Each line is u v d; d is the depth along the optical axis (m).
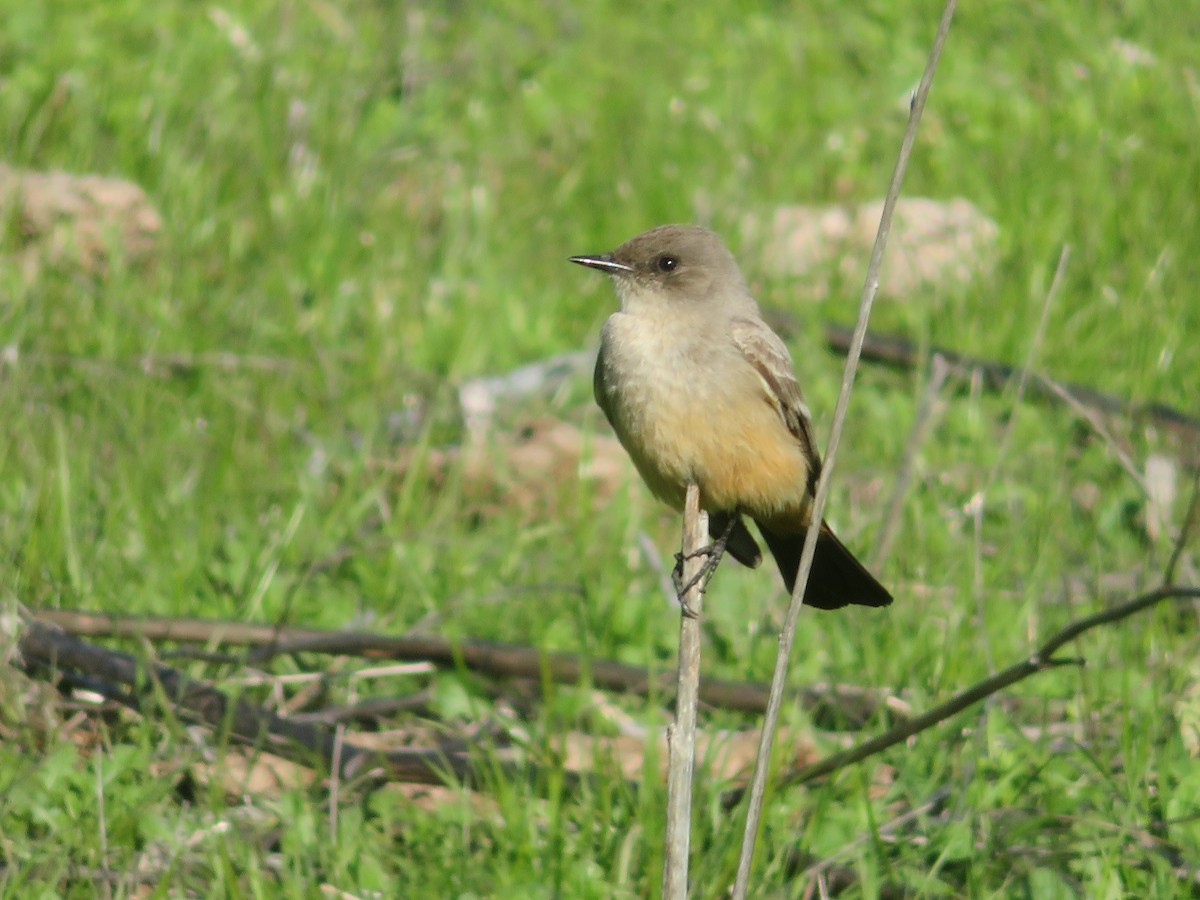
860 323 6.41
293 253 14.62
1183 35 22.12
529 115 18.67
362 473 11.64
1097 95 20.12
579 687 9.37
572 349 14.05
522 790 8.41
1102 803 8.35
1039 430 12.84
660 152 17.67
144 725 8.43
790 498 8.53
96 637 9.25
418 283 14.41
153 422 11.60
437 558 10.80
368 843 7.94
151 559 10.25
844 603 8.76
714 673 9.95
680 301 8.45
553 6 21.92
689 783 6.52
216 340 13.08
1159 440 12.64
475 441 12.09
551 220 16.05
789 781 8.09
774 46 21.47
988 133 19.12
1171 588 7.05
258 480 11.29
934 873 7.76
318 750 8.55
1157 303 14.66
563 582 10.74
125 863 7.52
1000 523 11.73
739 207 16.30
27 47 18.02
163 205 14.87
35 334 12.51
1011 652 9.95
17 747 8.47
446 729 9.14
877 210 16.48
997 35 22.16
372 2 20.06
